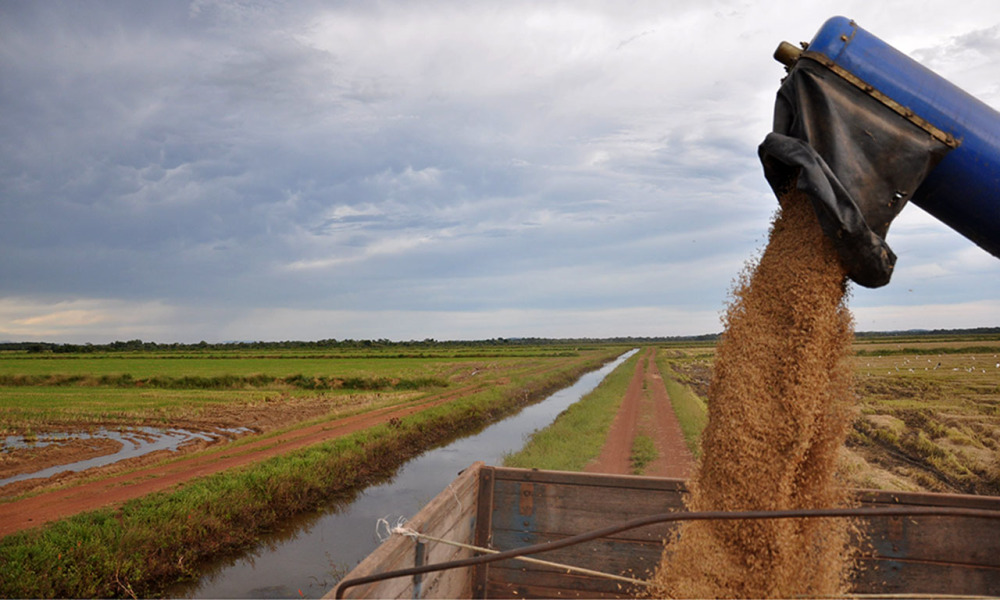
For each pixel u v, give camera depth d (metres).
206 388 38.22
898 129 3.26
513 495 4.62
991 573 3.99
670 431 17.50
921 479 12.43
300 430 19.44
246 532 9.96
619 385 34.19
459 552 4.13
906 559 4.05
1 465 15.21
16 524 9.11
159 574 8.15
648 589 3.68
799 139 3.35
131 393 33.81
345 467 13.65
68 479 13.16
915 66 3.41
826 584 3.20
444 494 3.80
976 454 15.21
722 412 3.45
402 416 21.61
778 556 3.07
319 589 8.02
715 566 3.19
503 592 4.52
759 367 3.42
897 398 28.98
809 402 3.25
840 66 3.40
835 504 3.33
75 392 34.34
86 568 7.37
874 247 3.16
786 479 3.16
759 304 3.64
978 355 67.50
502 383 37.50
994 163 3.18
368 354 88.44
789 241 3.60
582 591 4.40
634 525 2.21
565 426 18.52
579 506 4.51
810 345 3.32
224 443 18.16
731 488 3.28
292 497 11.52
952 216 3.49
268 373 42.75
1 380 39.47
